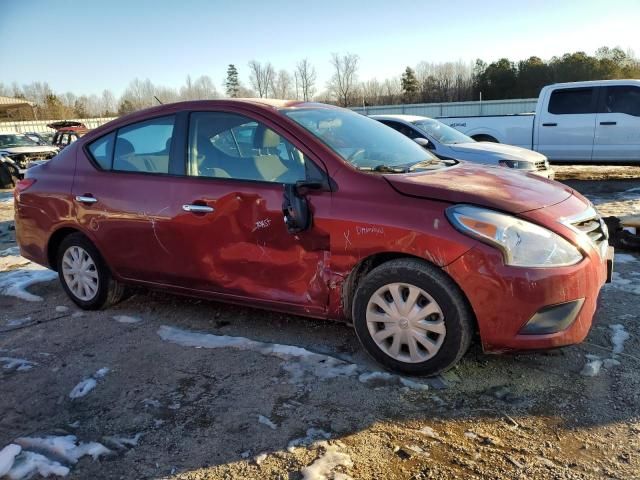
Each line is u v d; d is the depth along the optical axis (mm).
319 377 3152
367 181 3145
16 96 76312
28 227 4621
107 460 2527
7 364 3570
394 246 2965
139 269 4062
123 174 4082
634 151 10195
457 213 2859
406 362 3074
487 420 2684
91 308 4473
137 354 3607
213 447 2574
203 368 3357
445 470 2338
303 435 2625
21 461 2541
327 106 4223
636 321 3707
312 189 3244
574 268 2818
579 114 10570
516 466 2346
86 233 4254
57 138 18000
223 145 3668
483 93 55344
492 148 8219
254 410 2857
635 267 4910
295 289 3393
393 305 3066
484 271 2775
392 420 2713
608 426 2588
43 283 5340
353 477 2312
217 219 3572
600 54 56469
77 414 2928
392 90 63844
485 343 2885
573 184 11133
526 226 2828
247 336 3807
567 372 3092
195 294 3877
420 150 4102
